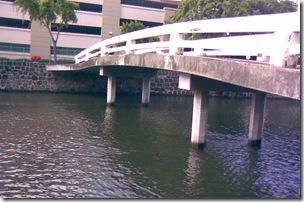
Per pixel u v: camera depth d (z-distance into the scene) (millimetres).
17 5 33844
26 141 14859
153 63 14945
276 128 20609
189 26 12211
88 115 21688
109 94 25828
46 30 39094
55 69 30953
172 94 36906
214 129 19156
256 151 14805
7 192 9820
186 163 12758
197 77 13195
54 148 14078
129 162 12703
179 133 17672
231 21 9727
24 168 11688
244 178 11508
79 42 40969
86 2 40969
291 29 7617
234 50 9758
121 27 39531
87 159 12891
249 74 8734
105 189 10281
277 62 8016
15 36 38250
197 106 14188
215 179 11312
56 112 22094
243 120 22719
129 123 19797
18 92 31641
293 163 13344
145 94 26906
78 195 9828
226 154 14102
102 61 21922
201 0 29859
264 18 8445
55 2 33031
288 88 7352
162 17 44156
